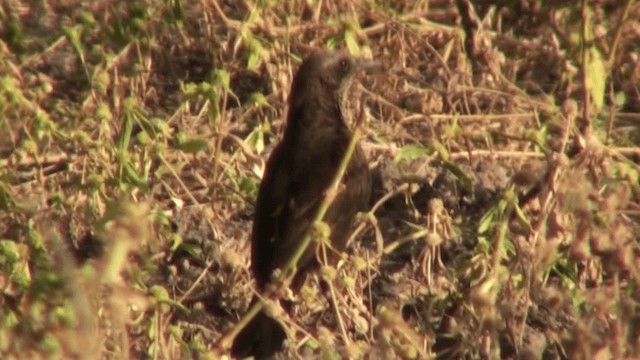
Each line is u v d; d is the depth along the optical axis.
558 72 18.20
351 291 12.80
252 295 13.86
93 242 14.91
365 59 14.86
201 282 14.45
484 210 15.48
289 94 15.59
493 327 12.14
